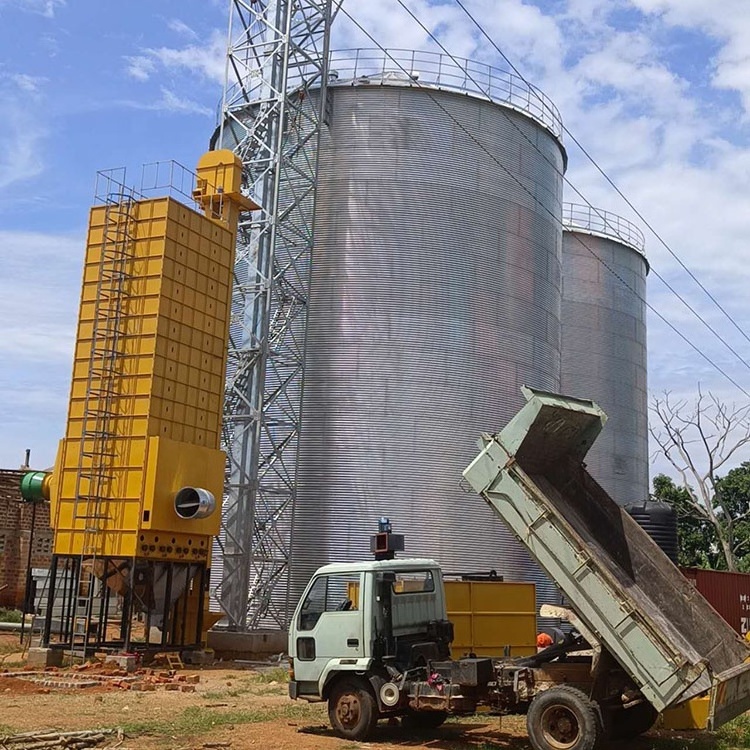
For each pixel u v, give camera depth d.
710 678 12.21
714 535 68.06
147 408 26.41
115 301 27.61
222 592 30.86
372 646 15.02
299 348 34.50
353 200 35.34
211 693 20.41
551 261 39.06
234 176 31.11
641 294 56.38
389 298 34.41
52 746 13.55
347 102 36.38
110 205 28.39
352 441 33.34
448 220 35.47
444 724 17.05
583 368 51.31
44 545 45.72
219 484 27.97
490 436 14.31
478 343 35.00
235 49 36.28
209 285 29.27
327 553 32.66
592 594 13.01
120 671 23.41
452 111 36.59
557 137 40.72
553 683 14.10
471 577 24.58
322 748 14.07
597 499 16.14
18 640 31.73
